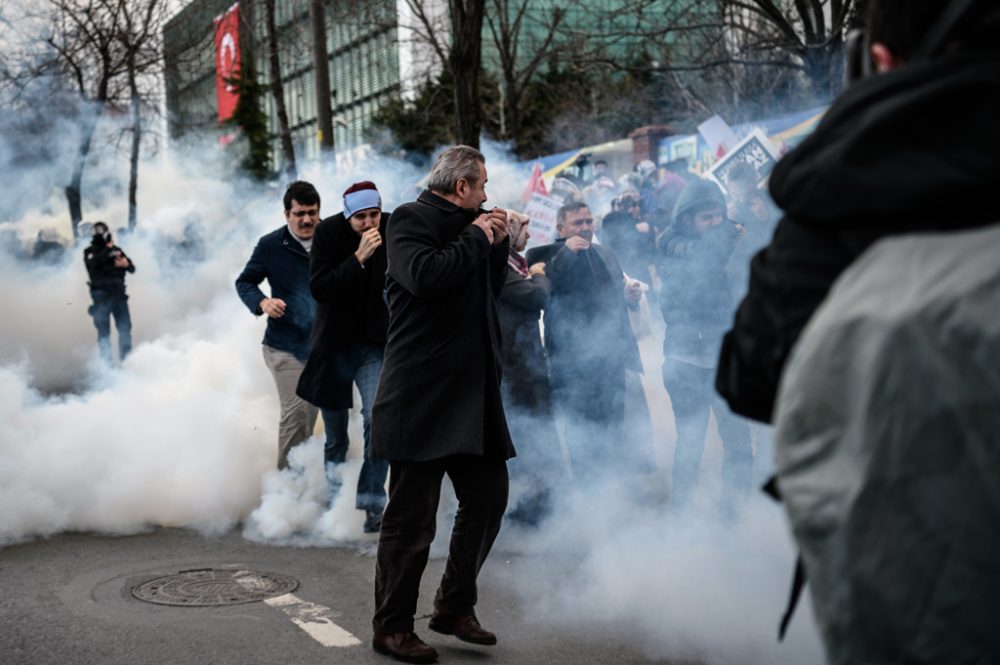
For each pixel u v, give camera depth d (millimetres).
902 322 1328
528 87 25859
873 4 1681
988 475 1262
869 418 1341
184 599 4664
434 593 4801
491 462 4062
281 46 13305
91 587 4848
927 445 1296
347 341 5648
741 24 14555
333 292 5508
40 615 4414
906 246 1409
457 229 4023
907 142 1462
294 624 4320
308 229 6250
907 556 1306
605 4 17750
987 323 1274
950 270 1340
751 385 1721
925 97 1445
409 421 3922
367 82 24750
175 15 19391
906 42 1617
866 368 1353
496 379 4043
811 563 1418
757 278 1683
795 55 14695
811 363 1424
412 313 3980
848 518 1351
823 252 1566
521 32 26141
